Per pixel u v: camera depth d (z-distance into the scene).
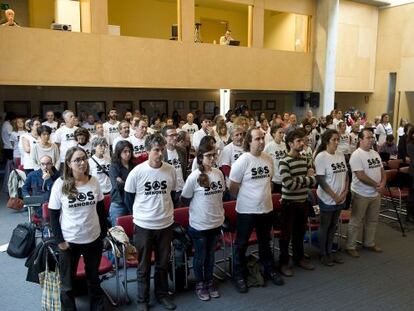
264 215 3.71
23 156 6.05
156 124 8.29
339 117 8.92
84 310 3.41
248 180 3.64
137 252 3.38
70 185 2.98
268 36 14.87
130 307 3.49
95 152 4.72
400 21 13.43
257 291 3.78
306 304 3.55
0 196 7.26
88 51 8.48
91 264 3.17
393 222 5.98
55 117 9.45
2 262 4.39
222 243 4.05
